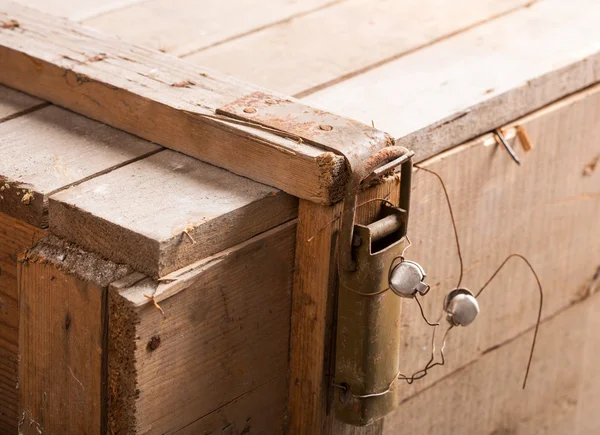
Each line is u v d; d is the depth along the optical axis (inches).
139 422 22.1
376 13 30.0
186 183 23.0
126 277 21.7
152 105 23.8
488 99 26.2
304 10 30.0
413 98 26.2
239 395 23.4
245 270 22.7
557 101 27.8
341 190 22.6
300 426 24.3
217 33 28.7
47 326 22.6
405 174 23.1
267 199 22.7
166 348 22.0
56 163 23.3
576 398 32.3
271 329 23.5
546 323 30.2
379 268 22.9
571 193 28.9
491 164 26.7
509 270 28.4
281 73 27.0
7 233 23.2
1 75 25.8
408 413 27.6
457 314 23.6
